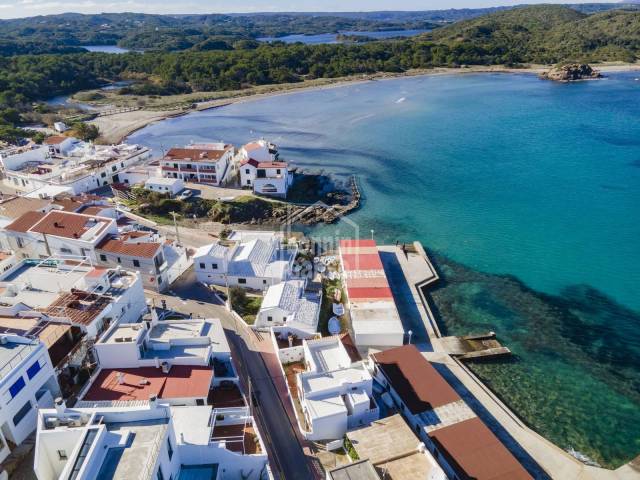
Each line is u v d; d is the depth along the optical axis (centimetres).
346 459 4403
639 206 10719
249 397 4894
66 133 15775
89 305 5178
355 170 13275
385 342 6228
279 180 10944
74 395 4500
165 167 11644
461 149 14888
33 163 11856
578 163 13412
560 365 6225
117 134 17125
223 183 11550
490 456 4369
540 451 4869
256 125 18475
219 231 9369
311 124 18375
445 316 7194
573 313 7281
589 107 19875
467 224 10156
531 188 11881
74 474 2911
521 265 8588
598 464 4838
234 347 5816
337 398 4744
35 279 5762
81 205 8562
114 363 4825
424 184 12300
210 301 6738
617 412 5503
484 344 6544
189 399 4478
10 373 3766
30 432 3997
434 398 5069
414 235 9712
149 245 6900
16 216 7994
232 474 3941
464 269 8488
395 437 4391
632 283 8000
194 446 3725
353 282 7319
